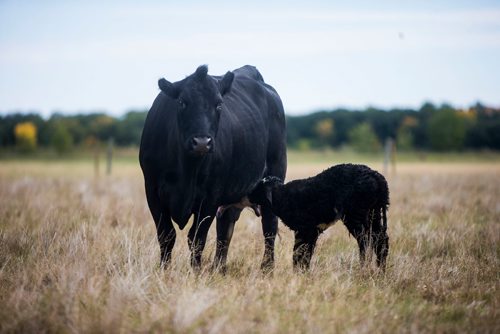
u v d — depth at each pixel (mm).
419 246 14805
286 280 11594
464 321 9734
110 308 8961
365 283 11773
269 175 16062
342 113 152000
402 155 116875
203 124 11898
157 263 12523
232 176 13930
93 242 13492
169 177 12633
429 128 130250
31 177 38656
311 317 9289
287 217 14008
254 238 14992
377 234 13523
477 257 14266
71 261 11406
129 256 11312
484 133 127688
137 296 9742
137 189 30062
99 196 26016
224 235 14320
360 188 13422
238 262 13625
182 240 15516
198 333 8453
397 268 12367
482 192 29188
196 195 12938
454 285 11852
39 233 14555
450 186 32938
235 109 14258
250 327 8836
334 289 10961
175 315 8836
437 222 19109
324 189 13703
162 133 12859
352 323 9203
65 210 20312
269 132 15766
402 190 30453
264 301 10000
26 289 10484
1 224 17172
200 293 9773
